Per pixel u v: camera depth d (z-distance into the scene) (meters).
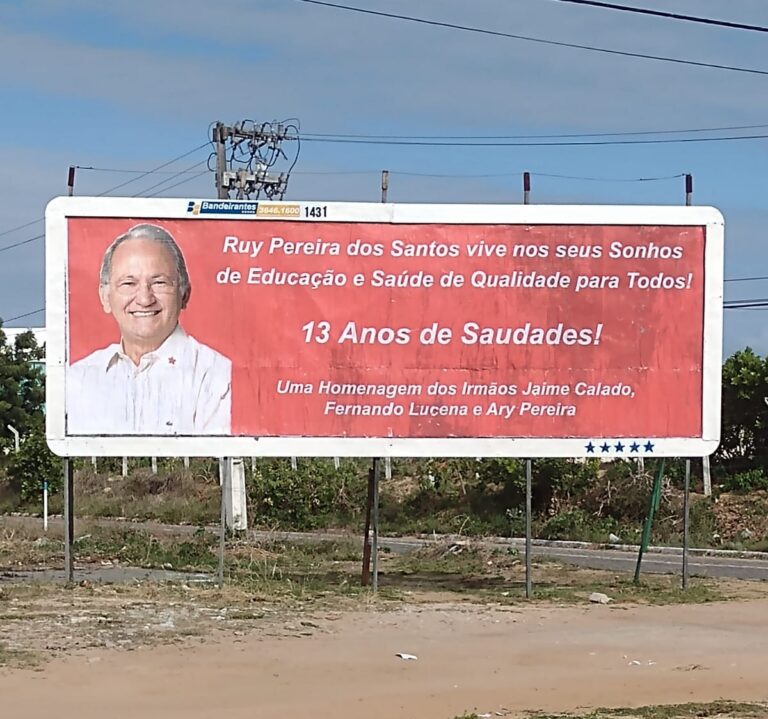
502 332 16.42
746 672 11.16
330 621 13.77
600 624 14.22
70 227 16.05
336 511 34.78
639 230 16.62
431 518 33.84
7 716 8.62
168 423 16.09
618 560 24.72
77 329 16.05
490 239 16.42
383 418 16.30
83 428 16.03
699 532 29.61
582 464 33.16
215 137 32.41
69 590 15.67
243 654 11.40
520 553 24.98
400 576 20.28
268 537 28.25
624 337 16.61
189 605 14.59
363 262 16.30
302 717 8.85
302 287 16.25
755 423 34.03
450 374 16.36
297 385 16.23
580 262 16.53
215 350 16.16
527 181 16.55
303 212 16.25
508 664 11.38
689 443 16.69
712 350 16.72
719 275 16.73
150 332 16.09
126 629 12.49
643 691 10.20
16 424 48.00
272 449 16.16
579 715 9.05
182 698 9.41
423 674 10.75
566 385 16.50
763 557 25.89
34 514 36.56
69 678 9.98
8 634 11.95
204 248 16.19
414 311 16.34
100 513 36.25
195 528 30.12
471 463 36.19
